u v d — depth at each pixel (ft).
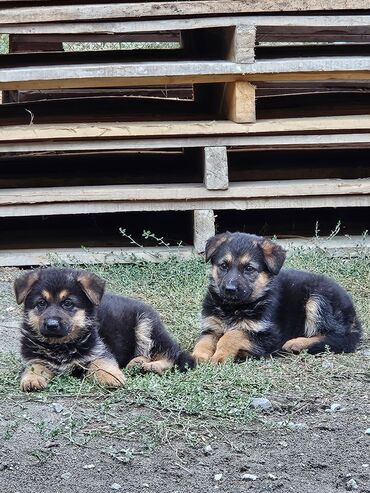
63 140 33.22
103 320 24.49
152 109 36.73
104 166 38.58
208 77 32.60
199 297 30.04
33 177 36.65
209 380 22.97
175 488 18.51
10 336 27.25
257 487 18.63
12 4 32.07
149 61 34.14
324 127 33.17
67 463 19.19
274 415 21.59
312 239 35.19
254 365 24.85
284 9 32.07
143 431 20.42
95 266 33.30
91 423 20.72
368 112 34.86
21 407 21.45
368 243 34.71
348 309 26.94
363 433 20.76
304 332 27.37
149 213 39.60
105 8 31.89
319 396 22.66
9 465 19.04
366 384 23.59
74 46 54.90
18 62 35.50
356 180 34.53
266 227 37.73
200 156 36.11
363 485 18.85
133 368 23.81
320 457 19.77
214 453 19.77
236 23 32.17
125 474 18.89
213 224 33.76
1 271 33.04
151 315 25.22
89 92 44.75
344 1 32.01
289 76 32.81
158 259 33.45
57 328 22.66
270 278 26.94
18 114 35.83
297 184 33.94
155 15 32.01
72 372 23.40
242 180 36.11
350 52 35.68
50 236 36.58
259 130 33.04
